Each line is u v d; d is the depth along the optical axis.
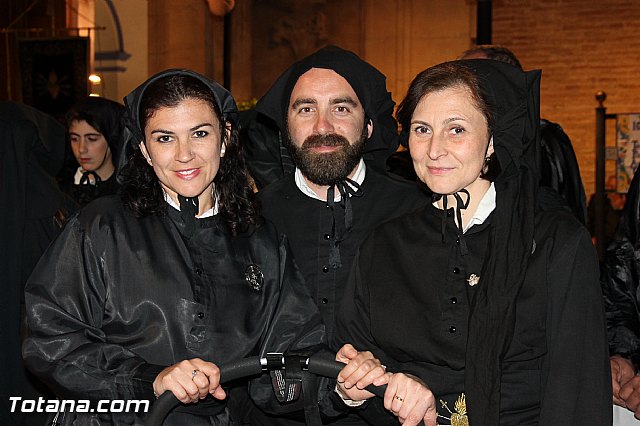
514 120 2.30
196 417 2.38
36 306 2.32
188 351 2.33
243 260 2.48
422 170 2.33
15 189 3.58
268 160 3.38
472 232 2.39
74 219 2.41
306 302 2.54
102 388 2.22
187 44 12.34
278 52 13.84
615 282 3.09
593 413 2.23
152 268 2.36
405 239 2.46
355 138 2.85
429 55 13.13
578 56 12.97
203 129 2.35
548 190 2.84
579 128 13.01
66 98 10.98
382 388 2.15
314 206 2.95
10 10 11.59
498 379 2.16
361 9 13.40
